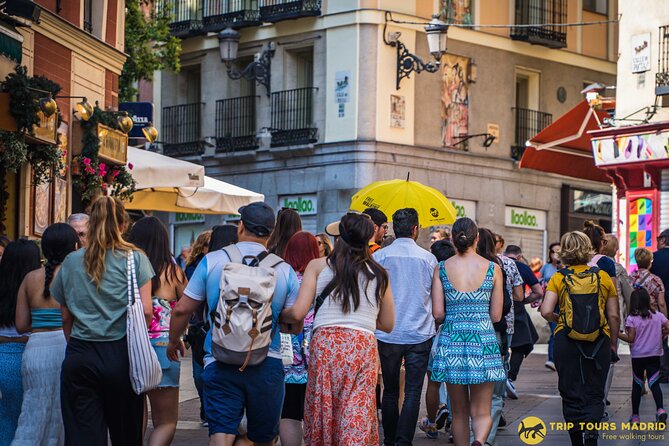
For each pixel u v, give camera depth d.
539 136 33.69
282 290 10.84
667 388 21.33
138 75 41.53
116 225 10.98
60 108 24.06
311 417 11.19
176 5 49.19
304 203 44.78
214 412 10.66
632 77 32.66
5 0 20.12
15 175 22.41
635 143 31.67
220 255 10.88
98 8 26.64
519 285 15.73
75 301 10.89
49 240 11.61
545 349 30.58
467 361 12.73
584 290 13.48
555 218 49.25
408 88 43.78
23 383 11.80
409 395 13.66
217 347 10.48
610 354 13.62
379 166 42.94
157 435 12.03
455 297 12.88
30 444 11.64
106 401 11.03
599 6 51.12
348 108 43.22
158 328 11.98
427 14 44.34
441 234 17.88
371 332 11.27
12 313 12.14
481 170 46.16
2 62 21.03
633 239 32.44
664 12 32.12
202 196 26.11
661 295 19.59
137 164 24.30
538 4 48.00
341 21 43.38
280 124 45.59
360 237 11.27
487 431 12.79
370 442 11.13
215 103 48.59
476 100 46.16
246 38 47.16
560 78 49.44
